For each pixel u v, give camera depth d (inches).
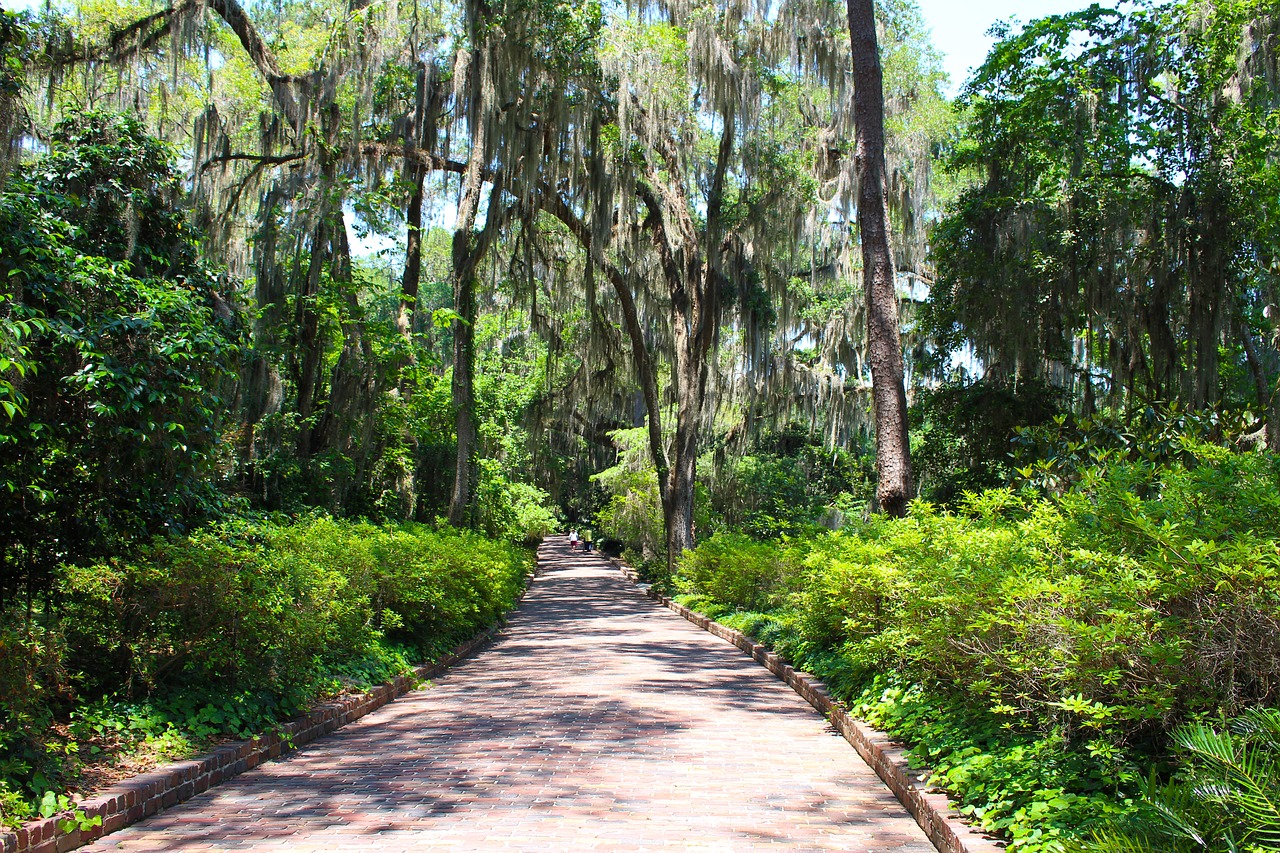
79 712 240.5
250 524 376.2
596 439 1550.2
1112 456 415.2
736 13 852.6
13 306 252.5
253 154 786.2
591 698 387.2
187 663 281.1
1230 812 127.2
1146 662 174.9
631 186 839.7
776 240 919.7
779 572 591.8
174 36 653.3
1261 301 740.7
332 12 789.2
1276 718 137.9
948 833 179.3
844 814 215.5
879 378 482.3
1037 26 701.3
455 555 528.7
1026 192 715.4
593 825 203.5
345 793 230.8
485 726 323.9
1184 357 703.1
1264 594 164.6
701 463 1295.5
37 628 251.3
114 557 309.1
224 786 238.4
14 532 307.7
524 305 940.6
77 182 335.6
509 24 725.3
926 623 243.4
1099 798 163.2
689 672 472.7
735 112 861.8
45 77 619.5
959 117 1025.5
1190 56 677.9
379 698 366.9
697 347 994.1
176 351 297.7
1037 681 200.7
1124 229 666.2
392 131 762.8
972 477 759.7
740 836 197.0
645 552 1288.1
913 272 1066.7
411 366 776.9
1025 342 701.3
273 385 650.8
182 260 366.6
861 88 495.8
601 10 787.4
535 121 803.4
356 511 774.5
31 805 186.2
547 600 1057.5
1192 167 661.9
